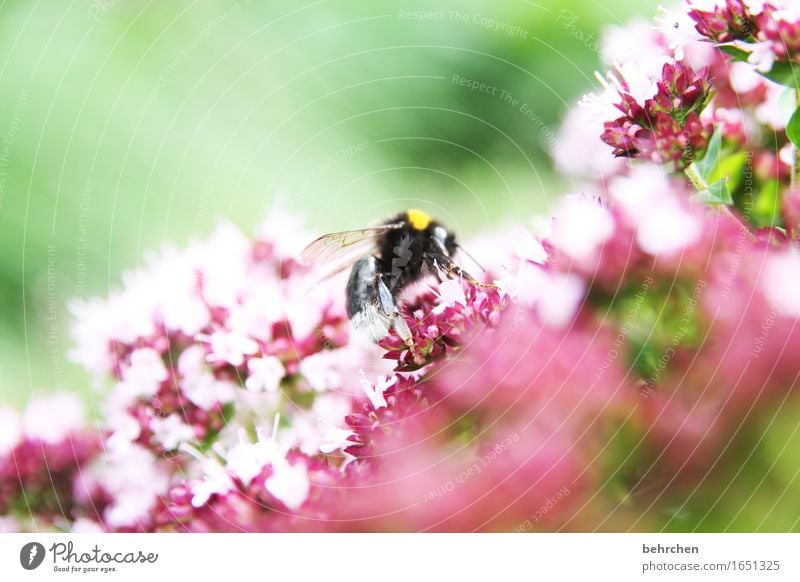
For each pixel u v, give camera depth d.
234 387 0.30
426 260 0.30
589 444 0.28
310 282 0.30
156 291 0.30
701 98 0.29
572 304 0.28
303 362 0.30
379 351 0.30
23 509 0.30
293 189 0.36
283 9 0.38
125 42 0.37
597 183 0.30
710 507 0.28
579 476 0.28
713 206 0.28
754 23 0.28
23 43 0.37
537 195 0.34
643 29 0.30
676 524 0.28
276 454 0.29
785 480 0.28
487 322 0.29
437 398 0.29
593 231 0.28
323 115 0.37
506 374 0.28
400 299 0.30
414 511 0.28
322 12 0.37
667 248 0.28
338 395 0.30
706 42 0.29
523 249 0.29
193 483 0.29
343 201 0.36
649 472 0.28
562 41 0.36
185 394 0.30
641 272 0.28
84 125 0.36
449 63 0.36
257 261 0.30
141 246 0.35
